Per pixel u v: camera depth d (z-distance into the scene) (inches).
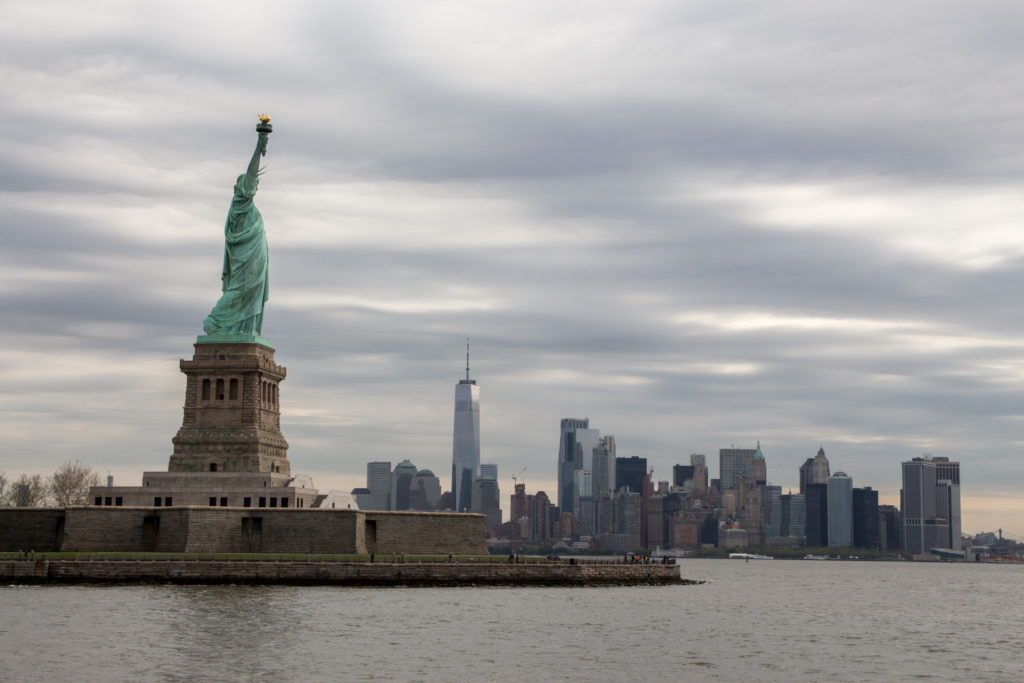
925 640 7623.0
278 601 7647.6
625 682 5521.7
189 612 6998.0
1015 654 6909.5
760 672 5930.1
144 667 5438.0
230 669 5447.8
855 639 7529.5
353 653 5925.2
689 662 6131.9
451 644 6294.3
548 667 5802.2
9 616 6692.9
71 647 5831.7
